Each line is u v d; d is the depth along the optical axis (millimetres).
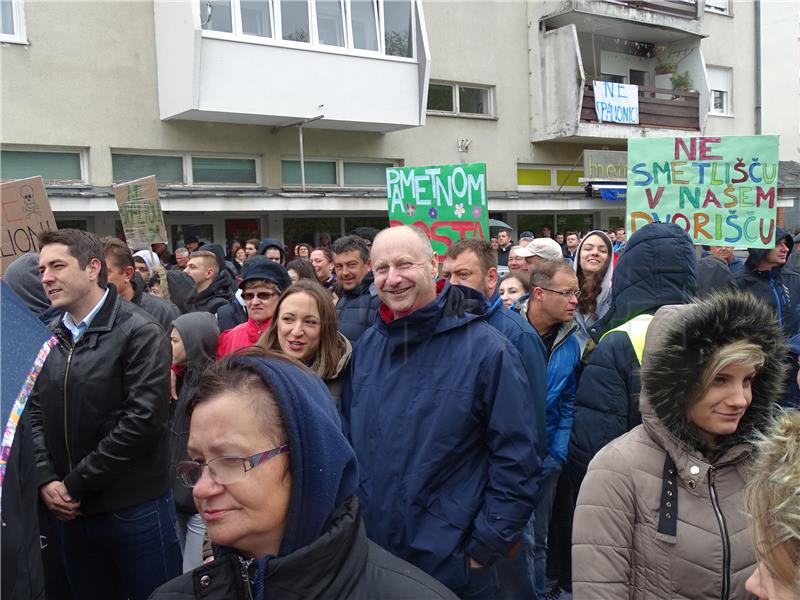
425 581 1284
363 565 1235
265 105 9688
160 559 2789
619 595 1663
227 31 9406
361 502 2217
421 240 2271
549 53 11430
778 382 1688
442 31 10844
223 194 9523
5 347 1136
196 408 1204
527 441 2143
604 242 3949
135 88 9438
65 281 2656
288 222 11188
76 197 8633
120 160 9531
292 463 1162
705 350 1606
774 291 4422
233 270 7586
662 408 1675
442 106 10992
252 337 3471
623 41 13211
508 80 11336
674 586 1631
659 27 12305
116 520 2695
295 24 9859
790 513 1104
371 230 6277
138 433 2619
